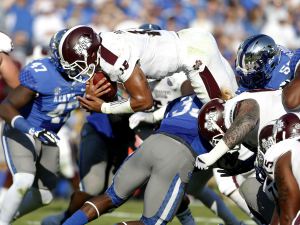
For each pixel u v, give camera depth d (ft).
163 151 56.24
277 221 50.03
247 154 57.98
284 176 47.93
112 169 72.90
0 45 68.28
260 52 59.67
